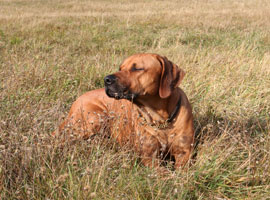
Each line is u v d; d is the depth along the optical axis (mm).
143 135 3406
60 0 26203
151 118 3346
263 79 5441
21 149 3025
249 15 15078
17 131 3283
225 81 5414
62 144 3275
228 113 4281
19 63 6090
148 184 2873
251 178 3002
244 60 6383
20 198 2738
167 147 3420
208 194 2961
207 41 9828
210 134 3676
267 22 13125
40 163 3018
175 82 3252
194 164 3270
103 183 2793
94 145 3389
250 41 9312
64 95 4945
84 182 2797
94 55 8070
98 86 5723
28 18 14062
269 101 4805
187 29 11766
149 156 3414
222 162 3127
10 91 4715
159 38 9805
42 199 2773
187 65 6211
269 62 6234
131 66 3164
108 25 12477
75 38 10188
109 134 3883
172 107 3301
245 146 3305
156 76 3178
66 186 2887
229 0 24062
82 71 5984
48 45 8961
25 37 10180
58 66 6105
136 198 2744
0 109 4195
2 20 13102
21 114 3650
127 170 3121
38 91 4926
